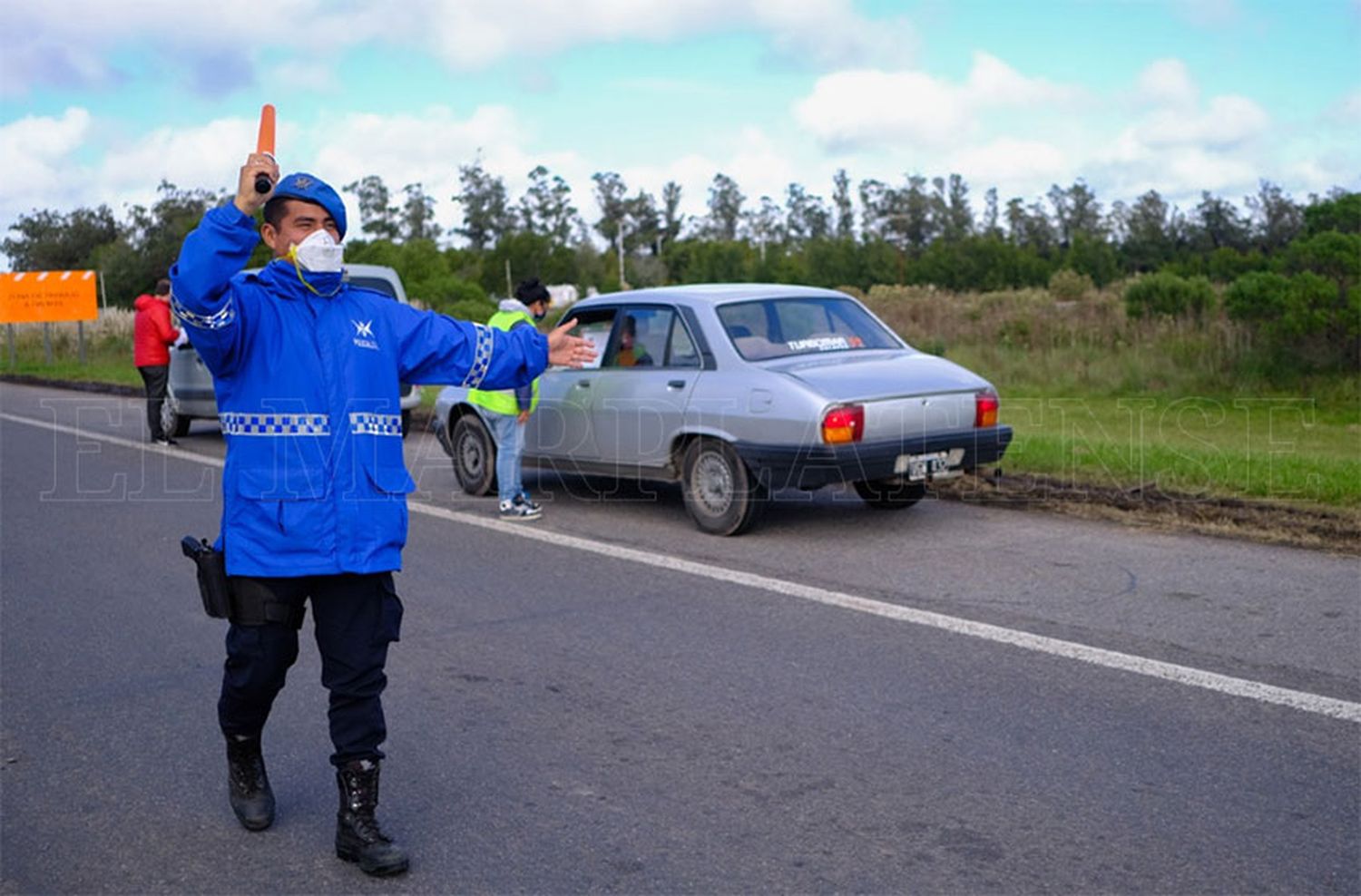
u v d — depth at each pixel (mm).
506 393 9641
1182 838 4219
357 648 4027
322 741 5250
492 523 9602
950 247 62906
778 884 3967
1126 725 5215
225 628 6969
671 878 4023
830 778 4770
